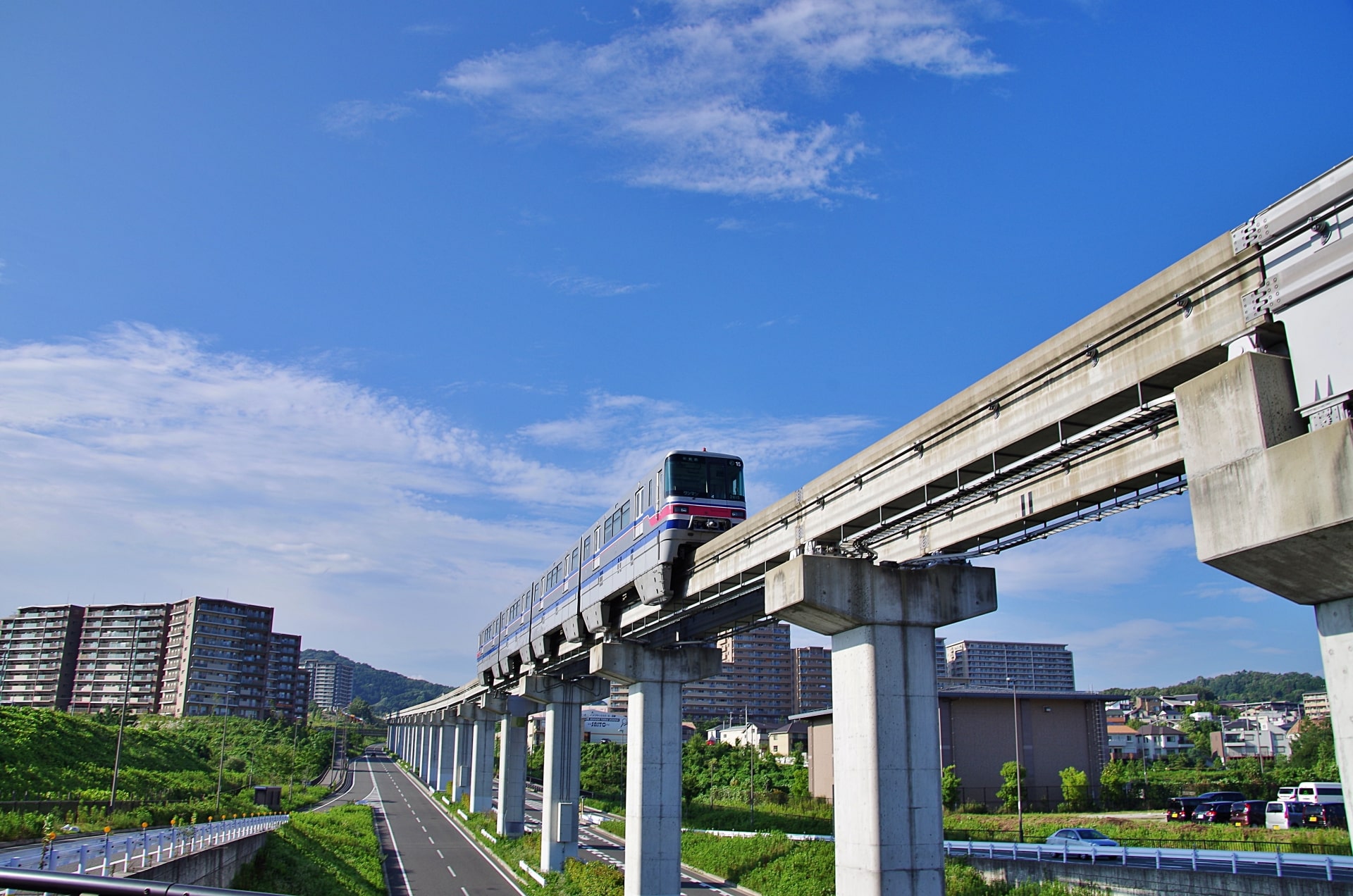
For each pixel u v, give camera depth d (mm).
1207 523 16500
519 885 60219
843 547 30594
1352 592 14906
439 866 67625
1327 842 48812
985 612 30359
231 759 123375
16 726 77875
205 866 37562
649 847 46938
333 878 51375
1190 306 18438
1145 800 88562
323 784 141500
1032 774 92188
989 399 23812
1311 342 15812
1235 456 16125
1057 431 22406
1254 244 16844
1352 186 14977
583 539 56750
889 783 28500
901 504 28031
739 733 160000
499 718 103375
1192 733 176000
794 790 98562
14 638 195375
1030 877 42250
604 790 134125
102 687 192750
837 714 30734
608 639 51844
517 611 75500
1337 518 14062
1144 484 21281
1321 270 15602
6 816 47531
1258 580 16203
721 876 59688
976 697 92625
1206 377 16891
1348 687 14922
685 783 105188
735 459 44031
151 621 199000
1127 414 19891
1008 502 24719
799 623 31609
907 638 29688
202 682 190500
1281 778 95062
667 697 49625
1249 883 33375
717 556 38344
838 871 29641
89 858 33750
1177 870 36094
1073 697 94500
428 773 157375
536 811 109938
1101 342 20453
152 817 63531
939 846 28406
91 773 75375
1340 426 14227
